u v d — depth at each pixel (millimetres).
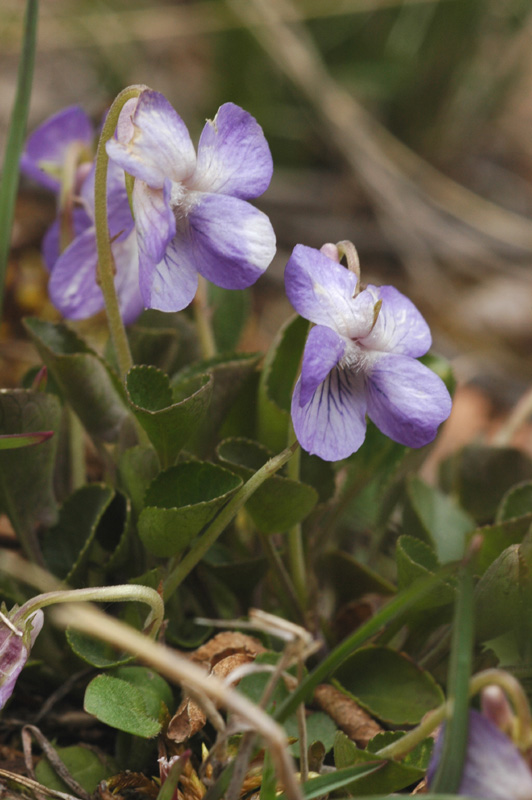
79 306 248
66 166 261
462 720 203
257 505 235
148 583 232
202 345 277
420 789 225
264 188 225
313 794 213
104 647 235
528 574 227
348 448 224
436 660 240
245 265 221
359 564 253
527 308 476
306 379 217
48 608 240
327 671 212
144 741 231
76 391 246
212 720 211
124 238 244
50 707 243
